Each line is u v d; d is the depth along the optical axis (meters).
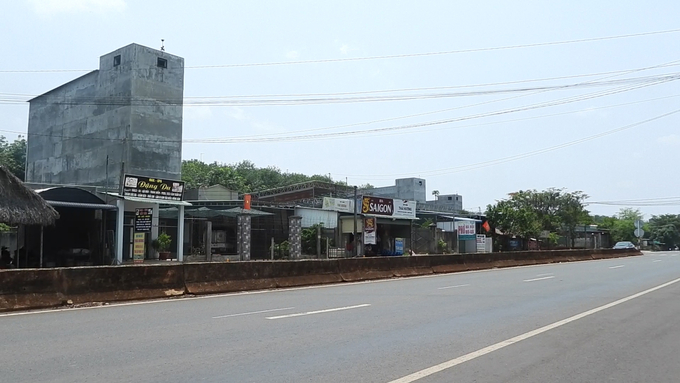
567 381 6.59
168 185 31.36
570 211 64.62
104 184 38.16
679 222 98.50
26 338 9.05
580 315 11.89
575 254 43.19
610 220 98.19
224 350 8.09
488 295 16.02
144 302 14.62
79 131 40.81
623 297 15.48
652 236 97.75
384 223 43.22
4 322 10.88
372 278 23.25
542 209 65.31
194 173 75.31
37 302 13.11
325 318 11.36
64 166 41.62
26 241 26.38
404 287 19.09
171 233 37.66
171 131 39.44
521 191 66.94
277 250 37.91
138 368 6.96
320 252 38.12
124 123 37.66
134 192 29.62
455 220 49.47
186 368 6.98
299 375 6.68
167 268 16.08
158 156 38.59
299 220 34.78
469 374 6.82
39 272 13.38
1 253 25.27
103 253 28.47
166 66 39.62
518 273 26.61
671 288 18.23
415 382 6.41
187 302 14.59
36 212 20.89
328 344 8.59
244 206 36.69
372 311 12.47
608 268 30.44
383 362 7.40
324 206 40.97
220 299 15.36
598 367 7.30
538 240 58.69
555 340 9.08
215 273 17.38
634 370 7.17
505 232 55.72
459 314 11.96
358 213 39.59
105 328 10.09
